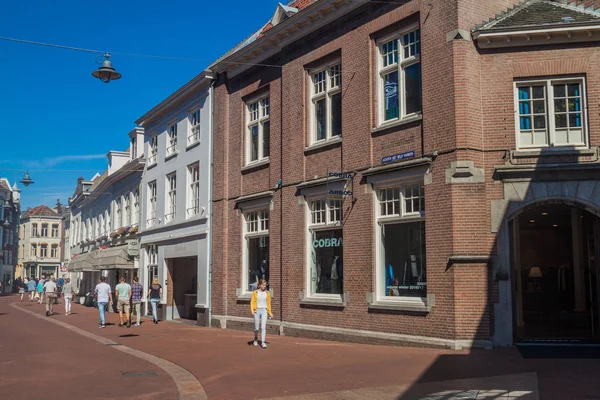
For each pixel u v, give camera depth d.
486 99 13.46
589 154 12.89
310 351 13.69
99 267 32.75
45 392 9.54
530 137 13.35
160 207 27.92
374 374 10.42
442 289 13.16
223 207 21.80
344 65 16.55
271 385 9.76
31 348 15.61
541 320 17.33
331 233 16.73
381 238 15.10
